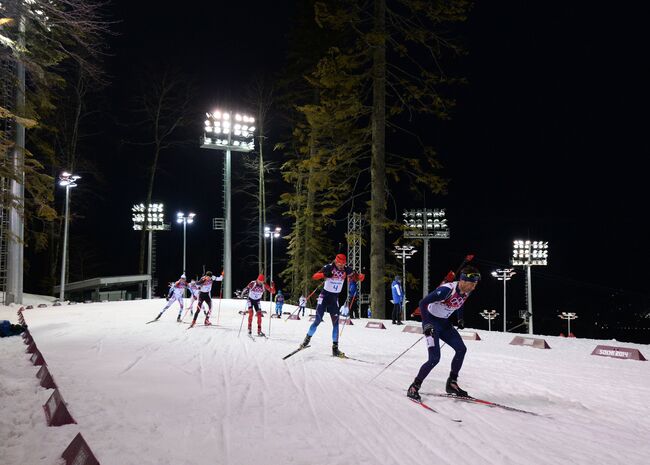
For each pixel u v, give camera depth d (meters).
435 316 6.18
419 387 6.21
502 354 9.81
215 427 4.79
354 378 7.25
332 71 20.56
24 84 23.38
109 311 21.16
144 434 4.50
